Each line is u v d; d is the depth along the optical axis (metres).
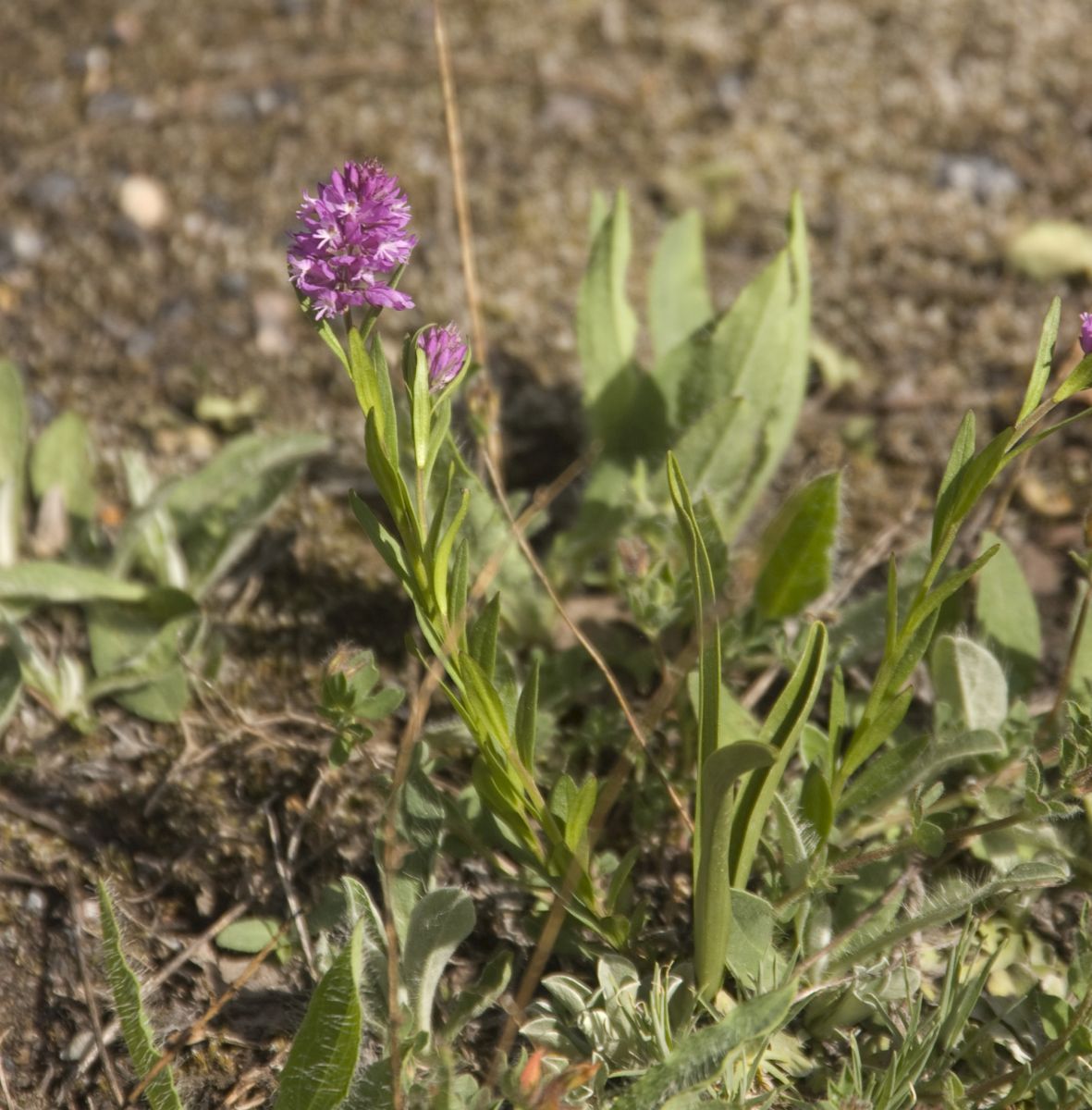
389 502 0.44
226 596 0.53
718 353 0.51
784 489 0.55
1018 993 0.46
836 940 0.45
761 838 0.47
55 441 0.53
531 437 0.56
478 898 0.48
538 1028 0.45
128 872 0.48
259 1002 0.47
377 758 0.50
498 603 0.44
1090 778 0.44
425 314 0.58
